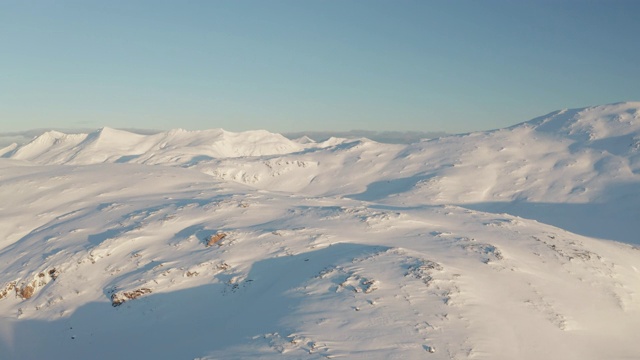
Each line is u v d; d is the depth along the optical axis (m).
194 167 161.88
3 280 38.59
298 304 26.36
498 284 29.02
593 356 22.73
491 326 23.42
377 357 19.94
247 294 30.91
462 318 23.73
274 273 33.00
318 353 20.39
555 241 40.44
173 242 40.16
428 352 20.44
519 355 21.31
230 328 26.16
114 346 28.12
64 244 43.22
